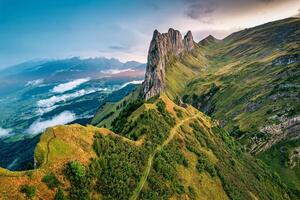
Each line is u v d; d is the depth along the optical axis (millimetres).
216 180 132250
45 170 73688
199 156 138750
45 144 80938
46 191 69875
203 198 114938
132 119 145250
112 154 93938
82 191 75000
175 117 166375
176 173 114812
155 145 122875
